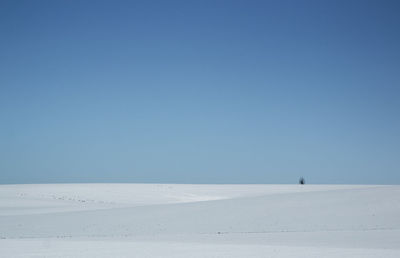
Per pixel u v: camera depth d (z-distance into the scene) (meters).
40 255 15.02
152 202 56.72
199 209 36.09
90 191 68.12
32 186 78.06
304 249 16.41
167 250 16.20
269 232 26.28
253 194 66.75
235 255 14.78
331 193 39.97
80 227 30.14
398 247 17.48
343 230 26.28
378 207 32.41
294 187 80.44
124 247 17.25
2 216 36.59
